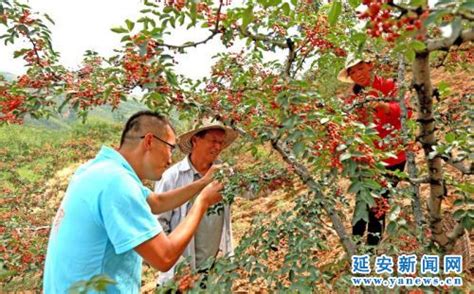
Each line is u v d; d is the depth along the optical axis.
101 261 1.90
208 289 1.75
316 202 2.22
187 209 3.03
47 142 16.48
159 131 2.14
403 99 2.79
